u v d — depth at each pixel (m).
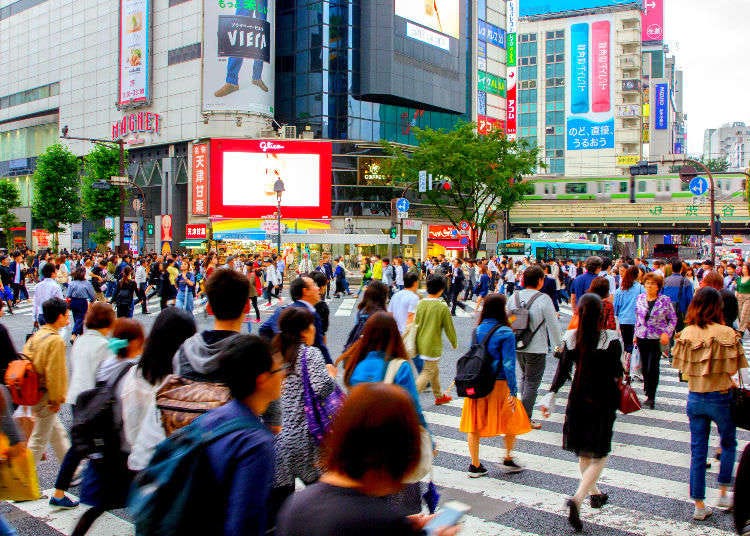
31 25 67.88
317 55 51.00
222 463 2.45
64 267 20.62
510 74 68.81
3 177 74.25
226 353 2.72
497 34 67.38
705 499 5.74
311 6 51.25
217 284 3.71
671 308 9.11
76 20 62.16
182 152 51.44
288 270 40.12
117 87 57.69
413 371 4.43
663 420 8.65
